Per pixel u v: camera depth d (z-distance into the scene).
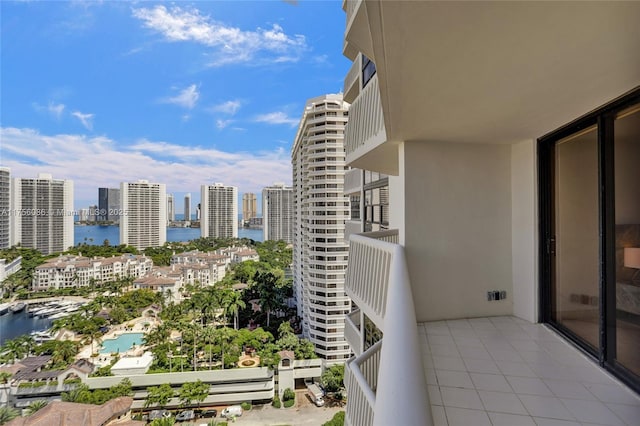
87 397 26.41
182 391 26.55
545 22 1.83
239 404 28.52
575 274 3.89
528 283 4.70
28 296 66.00
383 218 8.29
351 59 8.79
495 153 4.98
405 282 2.69
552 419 2.36
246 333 37.34
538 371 3.13
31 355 37.19
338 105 28.39
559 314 4.26
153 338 37.16
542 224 4.55
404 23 1.85
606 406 2.53
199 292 49.16
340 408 28.00
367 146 5.53
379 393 1.94
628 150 2.97
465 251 4.88
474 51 2.17
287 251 94.12
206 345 32.59
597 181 3.45
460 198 4.87
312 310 31.53
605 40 2.02
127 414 25.44
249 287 53.12
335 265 30.06
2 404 28.08
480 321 4.71
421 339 4.00
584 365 3.26
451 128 4.12
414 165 4.76
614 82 2.69
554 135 4.27
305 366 30.66
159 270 73.88
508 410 2.48
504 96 3.00
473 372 3.12
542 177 4.55
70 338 41.41
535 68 2.44
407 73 2.51
